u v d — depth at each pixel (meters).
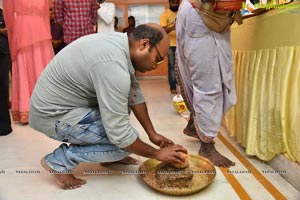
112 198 1.32
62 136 1.35
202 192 1.35
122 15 6.11
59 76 1.25
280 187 1.39
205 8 1.46
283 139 1.43
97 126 1.32
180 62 1.70
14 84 2.52
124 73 1.15
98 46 1.18
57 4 2.96
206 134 1.62
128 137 1.23
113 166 1.65
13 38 2.42
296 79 1.34
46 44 2.58
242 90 1.79
